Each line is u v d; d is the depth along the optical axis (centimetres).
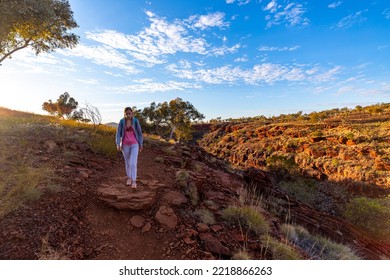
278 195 1080
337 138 4122
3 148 584
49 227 361
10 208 370
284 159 3806
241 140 7025
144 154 857
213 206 546
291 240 554
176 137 4800
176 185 590
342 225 1034
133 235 394
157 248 374
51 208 402
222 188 722
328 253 588
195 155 1159
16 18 1451
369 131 4019
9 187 424
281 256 408
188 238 397
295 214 909
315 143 4347
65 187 464
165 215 441
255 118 12269
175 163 819
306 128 5569
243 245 421
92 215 425
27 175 457
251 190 965
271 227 558
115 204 441
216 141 8719
